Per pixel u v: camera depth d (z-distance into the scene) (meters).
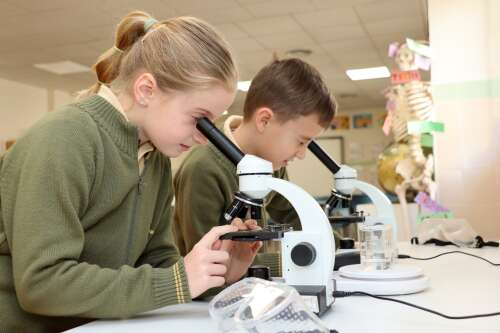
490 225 2.39
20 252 0.78
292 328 0.66
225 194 1.29
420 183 2.54
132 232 1.03
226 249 0.96
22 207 0.79
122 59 1.01
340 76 6.71
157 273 0.80
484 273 1.15
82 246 0.84
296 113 1.26
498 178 2.39
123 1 3.94
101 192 0.93
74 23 4.40
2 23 4.37
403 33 4.91
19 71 5.98
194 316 0.83
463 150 2.45
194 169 1.28
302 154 1.34
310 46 5.30
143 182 1.04
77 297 0.77
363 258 1.08
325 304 0.81
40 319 0.94
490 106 2.41
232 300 0.72
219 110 0.95
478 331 0.69
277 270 1.06
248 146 1.35
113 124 0.95
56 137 0.83
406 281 0.95
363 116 9.33
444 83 2.49
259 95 1.31
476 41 2.43
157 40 0.95
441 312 0.80
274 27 4.67
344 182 1.30
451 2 2.48
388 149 2.66
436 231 1.78
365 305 0.86
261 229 0.88
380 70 6.41
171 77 0.91
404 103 2.61
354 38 5.05
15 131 6.41
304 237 0.86
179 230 1.34
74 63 5.68
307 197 0.87
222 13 4.28
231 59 0.95
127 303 0.78
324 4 4.14
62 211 0.81
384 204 1.29
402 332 0.69
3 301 0.91
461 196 2.45
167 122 0.94
